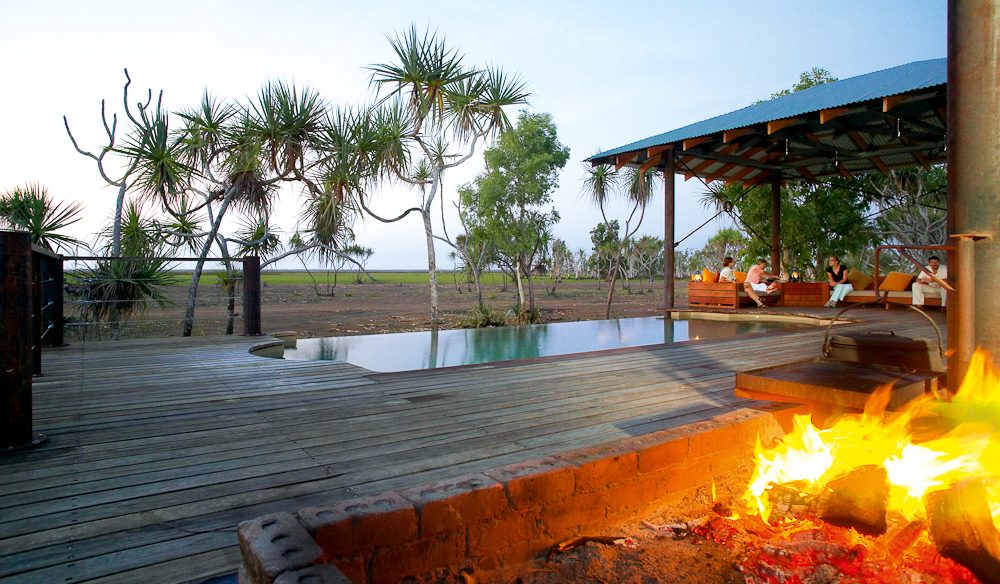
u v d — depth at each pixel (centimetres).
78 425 329
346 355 758
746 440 268
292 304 2495
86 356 589
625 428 329
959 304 223
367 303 2592
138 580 166
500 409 373
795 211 1529
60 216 918
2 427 279
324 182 1099
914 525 189
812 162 1280
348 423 338
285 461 269
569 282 5469
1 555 178
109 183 942
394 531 164
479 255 1986
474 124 1326
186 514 210
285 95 1055
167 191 982
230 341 718
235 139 1054
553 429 326
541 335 1000
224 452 281
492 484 186
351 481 244
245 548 142
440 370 515
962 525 166
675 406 382
